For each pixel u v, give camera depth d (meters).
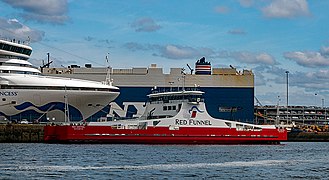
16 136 147.00
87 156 94.44
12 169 74.19
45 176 68.12
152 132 132.12
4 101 151.25
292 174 77.12
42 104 153.38
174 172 74.94
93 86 156.25
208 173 75.06
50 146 120.94
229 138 139.50
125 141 130.38
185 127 135.00
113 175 70.56
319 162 95.62
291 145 156.38
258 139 143.00
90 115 160.50
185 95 135.75
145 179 67.88
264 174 76.25
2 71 152.62
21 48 157.75
